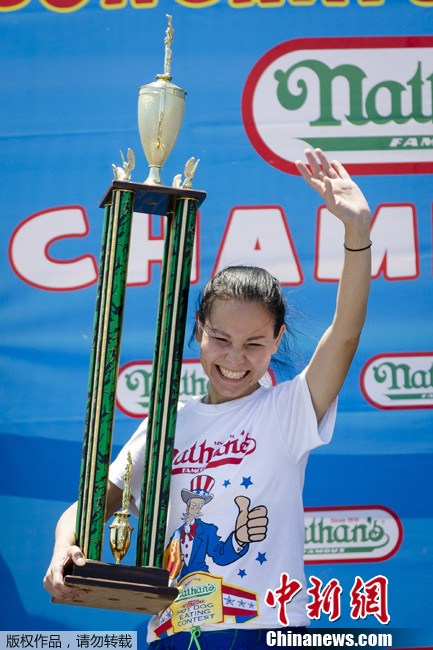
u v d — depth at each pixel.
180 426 6.50
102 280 5.89
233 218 9.29
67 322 9.17
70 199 9.27
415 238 9.27
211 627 6.02
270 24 9.38
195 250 9.26
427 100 9.38
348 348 6.18
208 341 6.39
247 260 9.26
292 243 9.28
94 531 5.76
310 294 9.24
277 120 9.34
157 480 5.80
